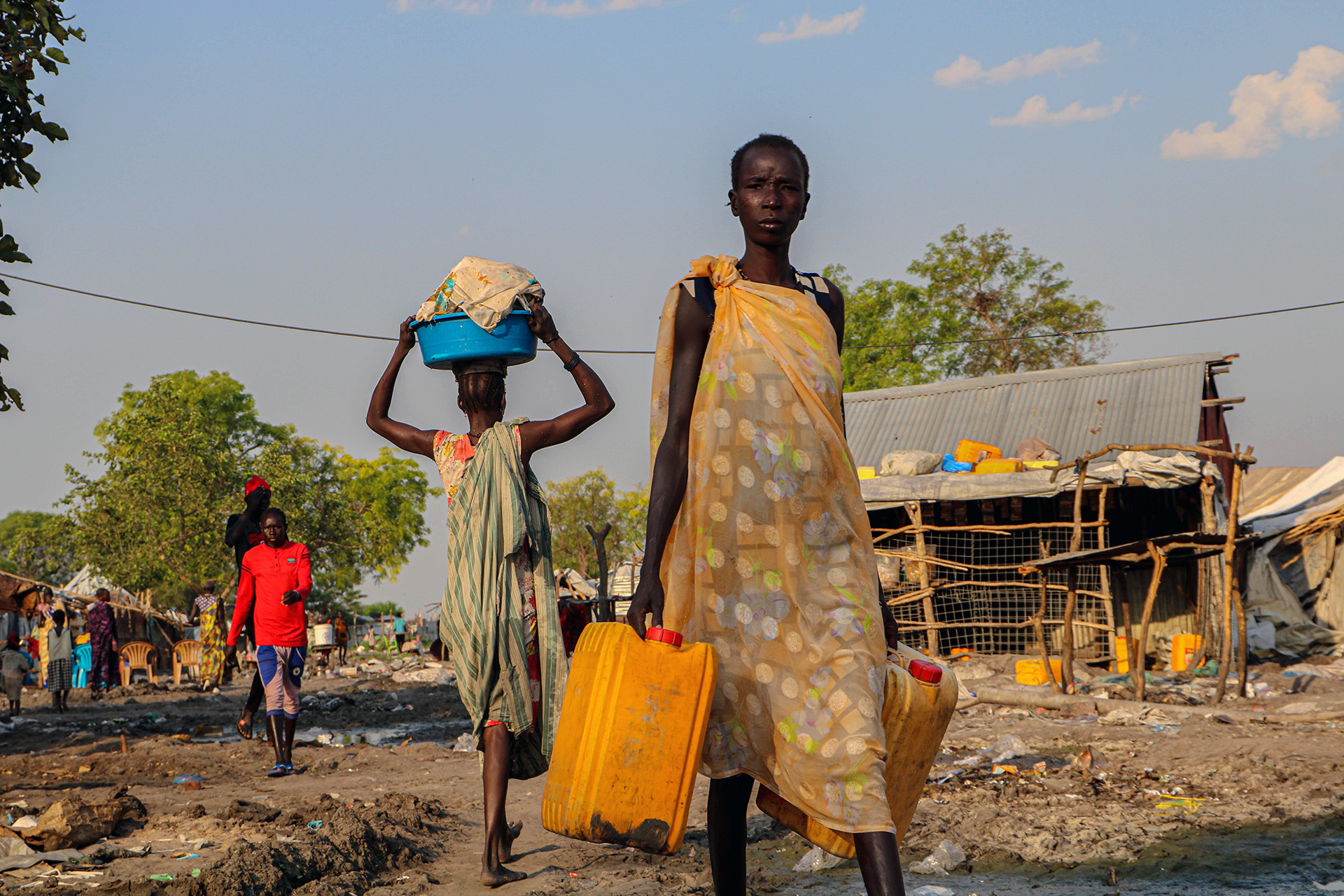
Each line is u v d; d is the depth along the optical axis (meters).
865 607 2.64
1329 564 19.08
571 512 53.19
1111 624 16.89
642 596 2.68
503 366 4.63
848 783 2.46
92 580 48.25
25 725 12.48
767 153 2.80
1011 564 18.94
